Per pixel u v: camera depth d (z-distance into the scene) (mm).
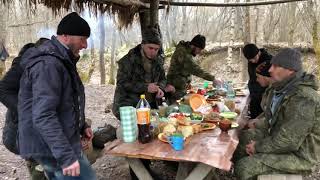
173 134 2738
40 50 2285
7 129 2627
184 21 16609
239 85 6715
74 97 2404
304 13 15031
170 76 5336
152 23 5828
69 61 2334
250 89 4895
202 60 17875
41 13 12133
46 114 2148
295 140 2863
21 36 18000
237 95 5191
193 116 3488
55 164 2367
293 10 16812
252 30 13492
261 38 13656
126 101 4152
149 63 4246
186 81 5391
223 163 2422
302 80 2936
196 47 5320
